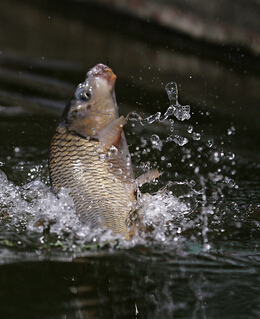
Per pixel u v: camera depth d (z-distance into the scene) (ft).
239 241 32.83
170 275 27.86
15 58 104.37
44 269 28.12
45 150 56.65
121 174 34.71
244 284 26.99
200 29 120.67
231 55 115.65
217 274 28.14
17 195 39.58
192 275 27.91
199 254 30.55
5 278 26.96
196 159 57.98
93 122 35.19
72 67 101.55
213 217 37.01
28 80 90.12
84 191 33.40
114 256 29.84
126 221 32.30
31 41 119.03
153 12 126.62
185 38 122.11
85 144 34.73
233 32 116.88
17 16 135.54
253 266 29.14
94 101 35.53
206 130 71.46
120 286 26.48
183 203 38.11
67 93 84.94
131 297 25.44
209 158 58.65
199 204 40.24
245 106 86.94
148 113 74.54
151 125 70.18
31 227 33.40
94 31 131.13
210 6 121.19
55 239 31.73
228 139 67.67
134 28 129.08
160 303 25.04
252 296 25.81
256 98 93.04
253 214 38.14
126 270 28.22
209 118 77.46
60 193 33.71
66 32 128.77
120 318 23.54
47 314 23.65
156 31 125.90
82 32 129.59
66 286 26.30
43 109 75.05
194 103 84.17
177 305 24.89
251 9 116.57
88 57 109.91
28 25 130.21
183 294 25.94
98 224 31.35
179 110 41.50
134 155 57.47
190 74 103.40
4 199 38.70
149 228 33.27
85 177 33.83
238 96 93.09
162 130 68.54
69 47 116.88
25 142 59.41
